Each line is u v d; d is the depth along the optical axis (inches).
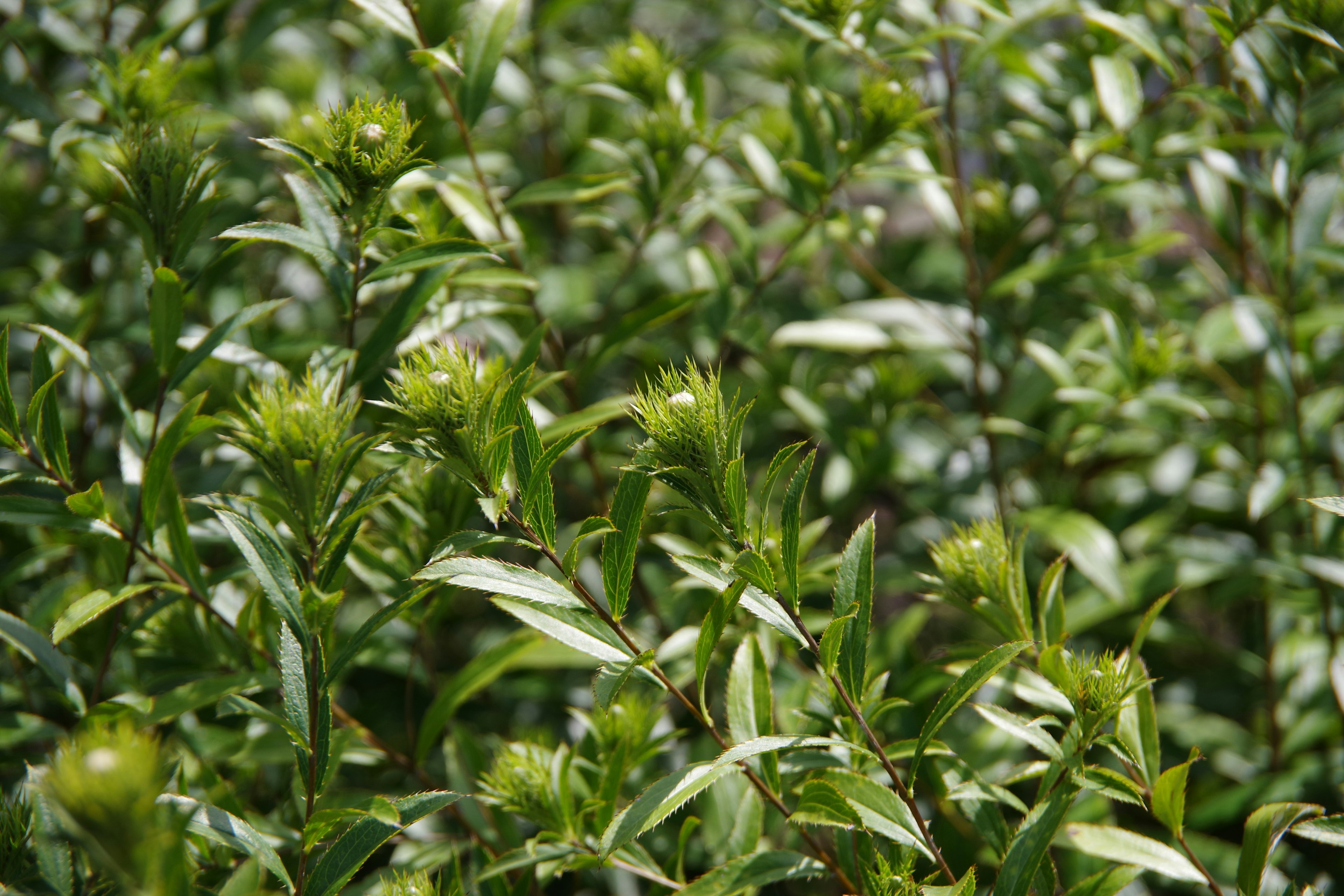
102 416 55.5
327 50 73.1
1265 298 54.7
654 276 67.1
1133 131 54.4
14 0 55.1
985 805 47.5
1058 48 58.9
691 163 61.9
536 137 75.5
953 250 71.6
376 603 56.0
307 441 45.1
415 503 49.3
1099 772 46.2
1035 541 60.6
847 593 46.0
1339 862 52.9
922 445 61.9
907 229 87.7
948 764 47.6
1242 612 67.6
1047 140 58.1
